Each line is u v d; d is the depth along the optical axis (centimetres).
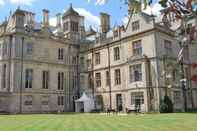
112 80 3988
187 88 3641
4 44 3922
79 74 4581
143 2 240
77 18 4909
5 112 3566
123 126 1412
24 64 3875
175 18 225
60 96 4256
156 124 1505
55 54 4316
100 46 4272
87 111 3984
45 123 1689
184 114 2572
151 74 3381
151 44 3438
